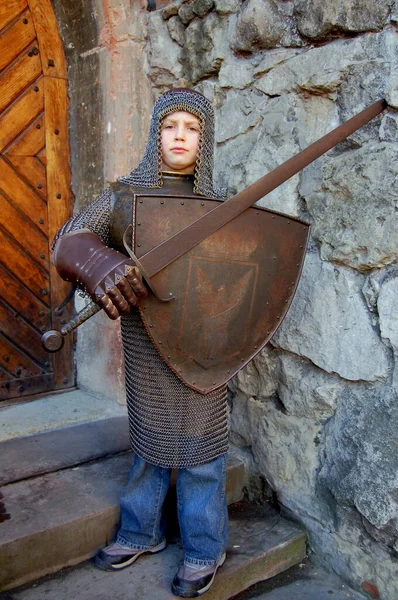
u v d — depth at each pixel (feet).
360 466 6.36
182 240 4.95
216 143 7.85
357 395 6.43
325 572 6.98
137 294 4.69
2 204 8.88
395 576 6.19
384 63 5.83
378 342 6.16
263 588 6.71
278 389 7.36
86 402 9.28
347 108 6.23
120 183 5.64
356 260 6.25
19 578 5.92
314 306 6.72
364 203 6.09
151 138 5.54
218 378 5.50
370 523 6.30
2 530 5.94
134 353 5.56
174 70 8.36
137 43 8.62
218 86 7.73
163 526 6.50
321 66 6.38
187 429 5.57
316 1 6.31
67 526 6.16
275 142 7.00
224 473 5.98
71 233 5.08
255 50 7.16
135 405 5.69
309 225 5.64
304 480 7.11
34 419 8.54
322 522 6.95
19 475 6.99
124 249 5.25
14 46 8.61
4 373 9.20
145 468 6.01
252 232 5.29
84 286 4.73
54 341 4.75
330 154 6.44
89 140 9.05
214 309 5.24
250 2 6.98
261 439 7.64
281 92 6.89
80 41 8.84
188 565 5.91
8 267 9.06
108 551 6.25
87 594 5.84
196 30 7.89
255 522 7.38
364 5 5.92
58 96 9.14
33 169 9.09
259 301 5.48
